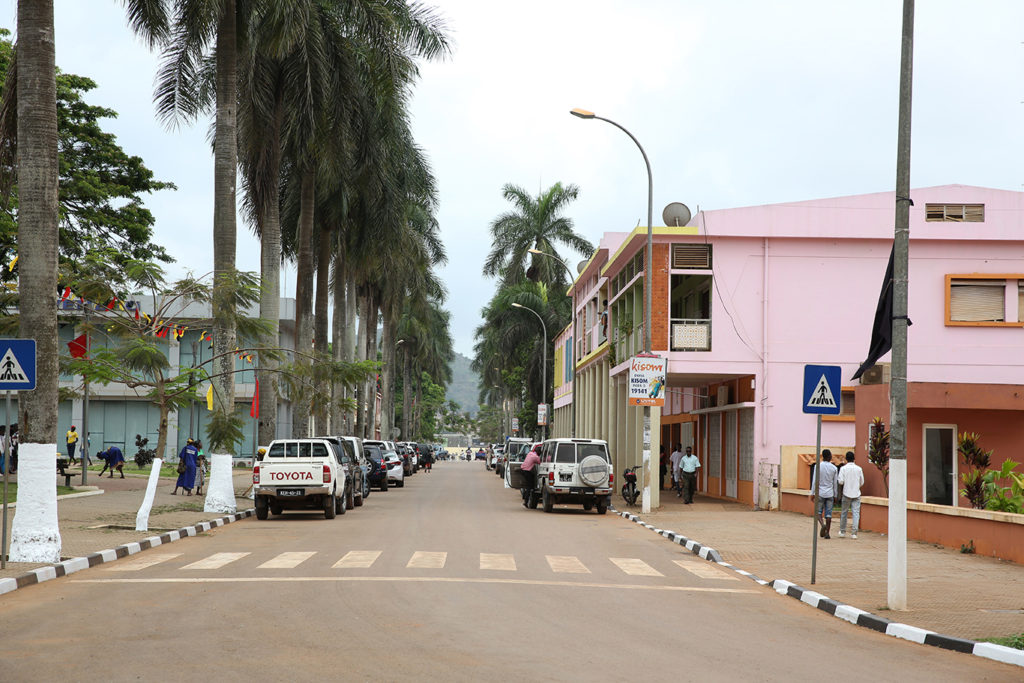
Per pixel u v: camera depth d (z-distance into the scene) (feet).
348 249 135.44
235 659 26.00
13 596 38.11
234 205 86.58
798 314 102.63
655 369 91.04
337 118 107.96
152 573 45.14
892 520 39.04
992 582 47.14
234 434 80.79
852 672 27.20
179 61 93.97
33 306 48.73
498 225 215.72
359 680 23.68
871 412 86.28
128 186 118.83
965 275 101.55
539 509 97.30
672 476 132.05
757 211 102.47
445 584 41.65
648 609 37.50
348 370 87.71
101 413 201.05
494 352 264.72
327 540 61.62
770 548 62.28
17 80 58.44
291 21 88.94
